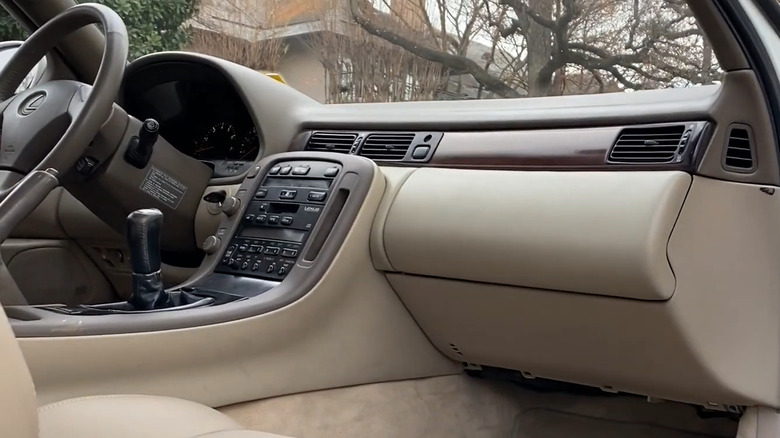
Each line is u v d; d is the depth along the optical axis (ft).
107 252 5.37
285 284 3.79
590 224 3.29
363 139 4.54
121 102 5.51
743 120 3.38
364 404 4.09
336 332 3.94
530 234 3.47
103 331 2.98
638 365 3.63
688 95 3.58
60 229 5.24
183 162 4.72
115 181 4.32
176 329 3.19
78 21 4.00
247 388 3.51
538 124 3.89
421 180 4.04
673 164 3.28
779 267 3.53
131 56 5.62
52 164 3.30
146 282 3.42
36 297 5.23
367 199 4.03
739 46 3.30
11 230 3.13
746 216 3.41
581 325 3.59
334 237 3.92
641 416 4.52
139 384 3.10
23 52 4.18
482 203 3.70
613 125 3.60
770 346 3.53
